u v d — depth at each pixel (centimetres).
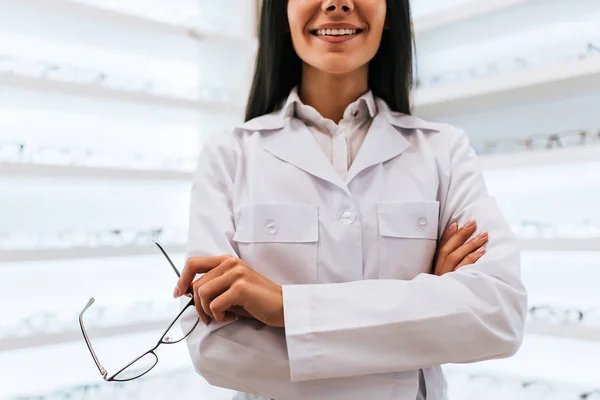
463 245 86
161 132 204
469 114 200
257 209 90
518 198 182
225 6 217
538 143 170
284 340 79
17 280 165
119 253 160
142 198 194
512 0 162
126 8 186
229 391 180
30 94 160
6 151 156
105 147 190
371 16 93
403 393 80
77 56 184
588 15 167
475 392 167
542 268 174
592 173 165
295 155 95
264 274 88
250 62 205
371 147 95
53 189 175
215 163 99
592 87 160
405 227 90
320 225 90
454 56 199
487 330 76
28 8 160
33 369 165
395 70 110
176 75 208
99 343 174
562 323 145
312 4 93
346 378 78
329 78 101
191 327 86
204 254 88
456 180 96
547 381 163
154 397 169
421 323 75
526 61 170
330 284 80
